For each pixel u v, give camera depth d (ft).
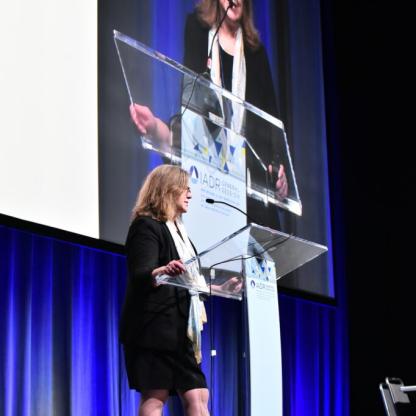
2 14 14.87
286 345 23.61
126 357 11.53
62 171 15.61
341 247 27.12
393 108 27.76
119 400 17.98
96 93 16.63
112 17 17.52
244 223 19.88
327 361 25.29
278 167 21.79
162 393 11.34
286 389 23.22
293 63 24.29
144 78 17.63
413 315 26.17
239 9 22.03
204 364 20.48
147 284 11.12
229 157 19.69
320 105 25.40
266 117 21.58
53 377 16.51
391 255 26.84
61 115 15.78
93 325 17.63
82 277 17.46
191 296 11.67
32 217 14.87
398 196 27.12
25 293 16.07
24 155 14.89
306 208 23.38
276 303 12.34
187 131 18.52
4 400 15.16
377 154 27.68
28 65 15.24
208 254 10.97
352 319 26.86
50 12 15.89
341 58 28.48
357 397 26.25
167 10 19.30
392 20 28.19
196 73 19.72
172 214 12.11
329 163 25.34
